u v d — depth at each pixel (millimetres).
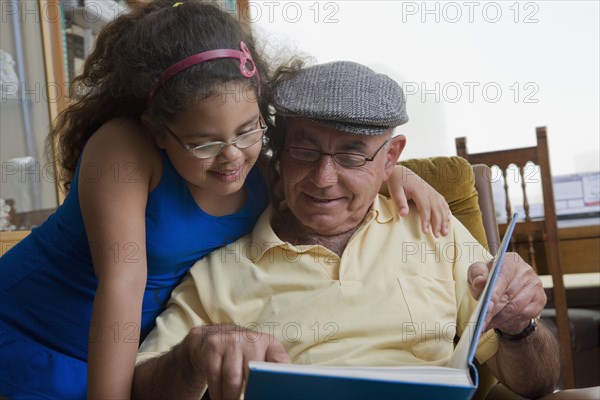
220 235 1207
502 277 1106
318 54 3359
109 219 1021
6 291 1201
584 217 3125
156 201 1104
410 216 1289
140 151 1064
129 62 1027
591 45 3203
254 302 1190
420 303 1200
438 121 3357
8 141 2068
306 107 1103
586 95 3236
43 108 2119
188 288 1207
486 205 1513
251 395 709
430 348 1181
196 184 1055
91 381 968
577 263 2844
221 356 834
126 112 1098
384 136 1159
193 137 987
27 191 2055
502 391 1275
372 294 1184
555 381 1221
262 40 1196
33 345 1164
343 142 1125
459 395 690
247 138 1019
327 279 1191
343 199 1169
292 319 1161
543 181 2576
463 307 1251
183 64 968
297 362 1149
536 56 3260
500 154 2619
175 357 914
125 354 976
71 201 1139
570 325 2627
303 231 1244
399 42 3338
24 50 2109
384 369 770
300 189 1164
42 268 1181
